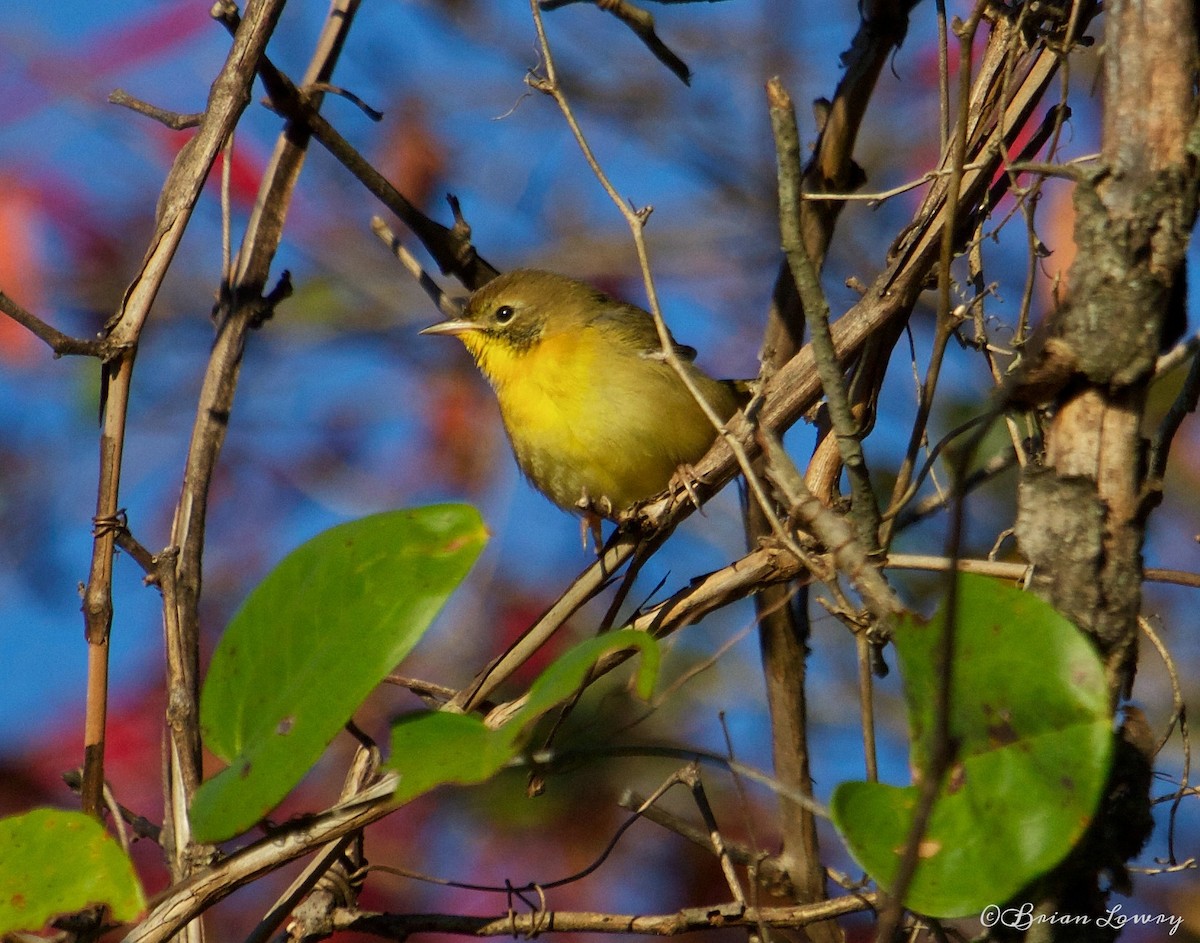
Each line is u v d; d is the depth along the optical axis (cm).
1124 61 455
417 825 1043
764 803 1056
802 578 601
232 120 599
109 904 466
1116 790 457
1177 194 448
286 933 609
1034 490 465
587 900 1017
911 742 430
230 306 674
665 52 779
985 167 577
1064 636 418
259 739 436
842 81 752
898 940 571
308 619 449
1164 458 534
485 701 623
